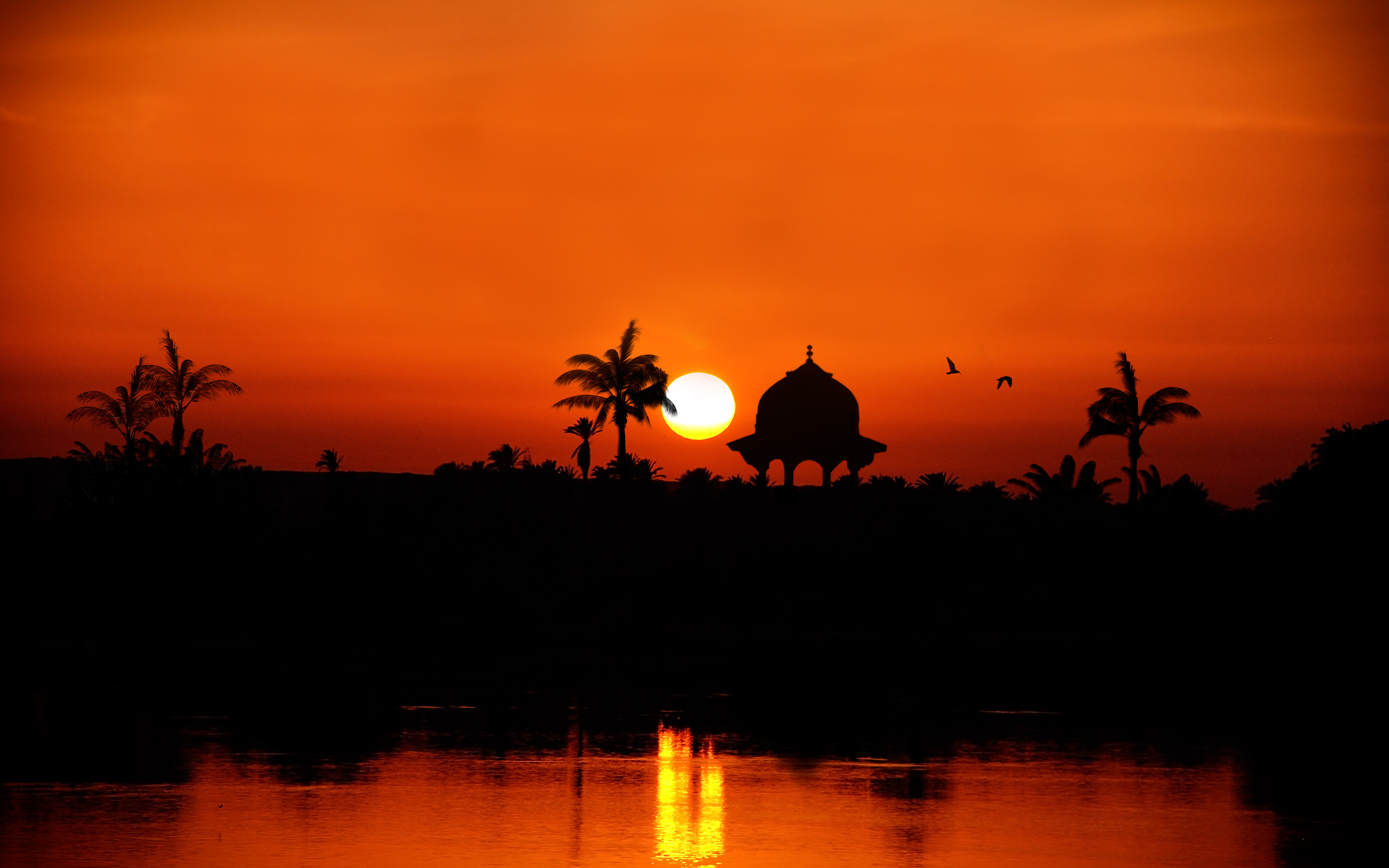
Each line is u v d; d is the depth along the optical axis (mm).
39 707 86688
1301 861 45656
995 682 106250
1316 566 138000
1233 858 46062
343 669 115750
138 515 145000
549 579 154125
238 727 77188
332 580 144375
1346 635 128750
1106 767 64688
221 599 144375
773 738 74188
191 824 50062
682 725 79250
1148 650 128125
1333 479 147000
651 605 153125
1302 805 55281
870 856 45906
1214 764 65938
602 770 62906
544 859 45062
